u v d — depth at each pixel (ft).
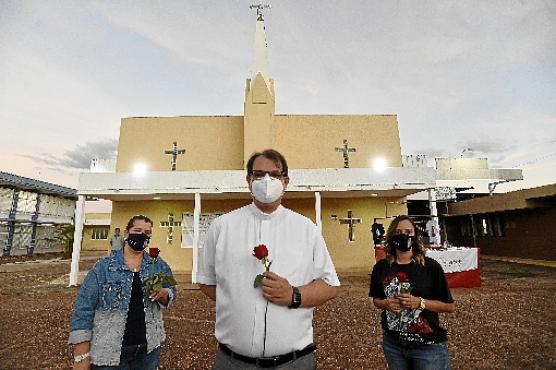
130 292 8.12
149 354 8.37
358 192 48.88
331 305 26.71
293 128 61.41
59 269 58.85
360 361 14.96
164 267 9.25
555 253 58.34
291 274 5.78
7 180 96.02
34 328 20.58
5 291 34.83
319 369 14.14
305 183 45.60
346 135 61.46
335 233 53.16
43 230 111.04
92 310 7.68
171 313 24.73
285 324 5.55
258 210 6.36
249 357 5.56
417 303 7.89
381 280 8.95
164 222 52.49
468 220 84.74
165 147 60.23
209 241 6.68
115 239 47.67
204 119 61.46
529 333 18.48
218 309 6.07
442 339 7.91
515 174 96.48
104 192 42.70
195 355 15.80
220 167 59.57
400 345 8.11
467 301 27.02
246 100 58.08
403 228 8.93
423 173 45.85
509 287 33.55
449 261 33.99
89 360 7.43
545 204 58.75
